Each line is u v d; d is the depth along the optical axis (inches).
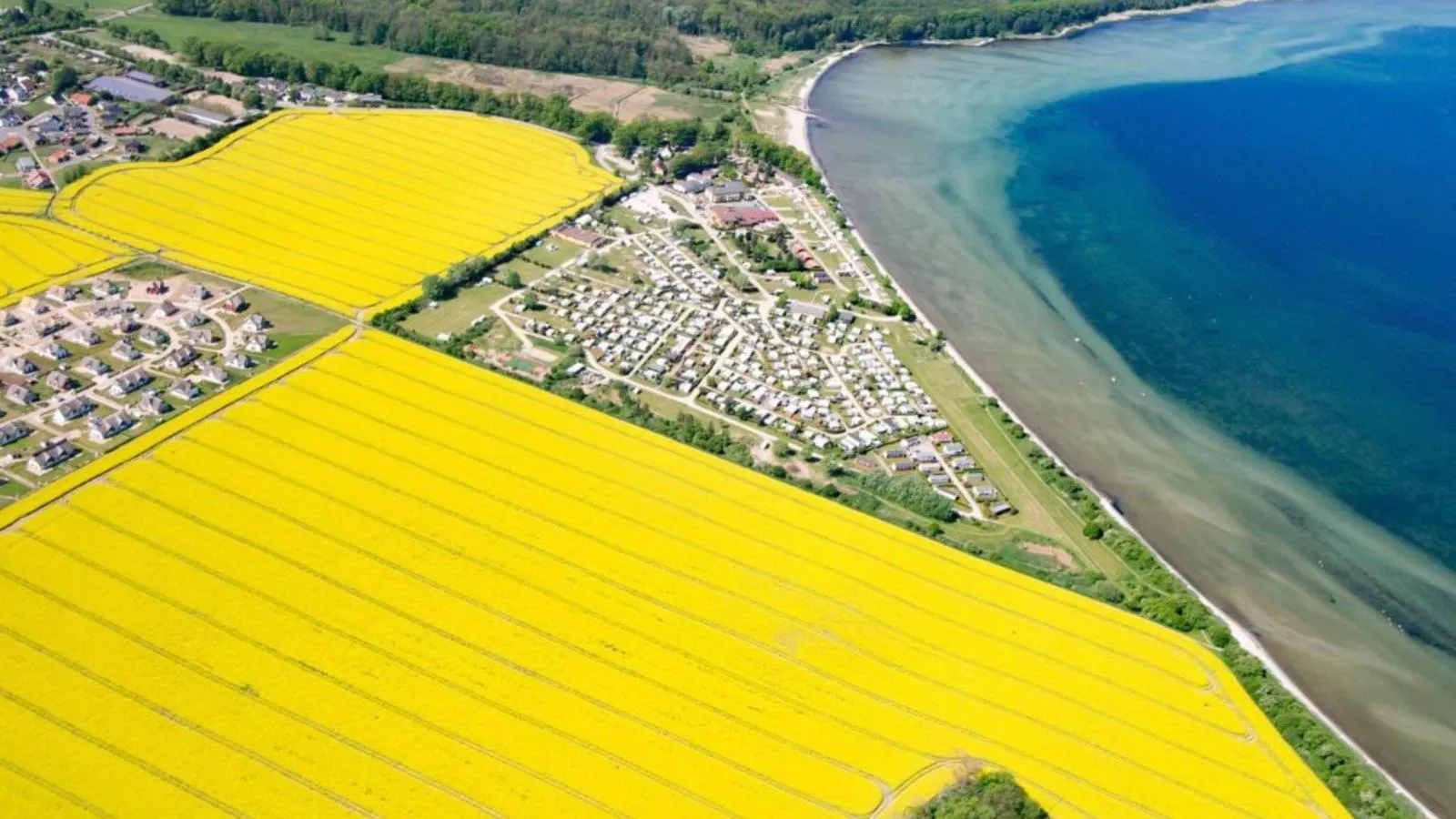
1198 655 6358.3
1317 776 5693.9
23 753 5472.4
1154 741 5812.0
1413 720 6314.0
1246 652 6535.4
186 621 6225.4
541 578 6638.8
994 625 6486.2
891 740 5748.0
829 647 6274.6
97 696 5767.7
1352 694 6461.6
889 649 6289.4
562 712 5802.2
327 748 5551.2
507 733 5669.3
